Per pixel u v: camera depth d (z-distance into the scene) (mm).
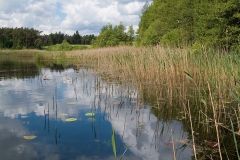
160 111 5473
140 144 3758
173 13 24953
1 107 5836
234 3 11930
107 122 4773
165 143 3783
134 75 9469
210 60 7031
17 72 13805
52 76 11820
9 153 3439
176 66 8047
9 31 66562
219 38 12094
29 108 5758
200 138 3928
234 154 3316
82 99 6719
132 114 5297
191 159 3221
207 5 13727
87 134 4156
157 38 23656
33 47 62188
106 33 40438
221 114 4781
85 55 22891
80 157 3305
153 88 7898
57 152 3477
